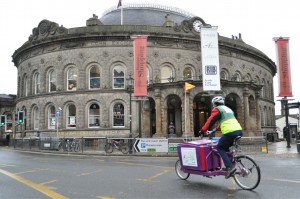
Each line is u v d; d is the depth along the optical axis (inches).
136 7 1685.5
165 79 1298.0
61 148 1098.7
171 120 1402.6
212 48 1103.6
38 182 390.9
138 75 1059.3
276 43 1139.3
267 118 1907.0
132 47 1389.0
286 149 1050.1
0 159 756.0
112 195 309.4
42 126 1448.1
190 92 1187.3
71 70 1430.9
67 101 1403.8
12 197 304.2
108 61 1384.1
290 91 1119.6
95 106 1391.5
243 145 934.4
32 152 1063.6
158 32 1397.6
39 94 1471.5
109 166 574.6
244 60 1683.1
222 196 298.8
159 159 752.3
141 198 295.0
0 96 2100.1
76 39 1403.8
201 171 361.1
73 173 475.8
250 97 1378.0
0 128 1934.1
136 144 917.2
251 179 325.1
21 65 1632.6
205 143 366.9
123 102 1371.8
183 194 309.6
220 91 1202.6
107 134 1346.0
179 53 1437.0
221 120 345.1
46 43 1456.7
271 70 2070.6
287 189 327.9
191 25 1473.9
